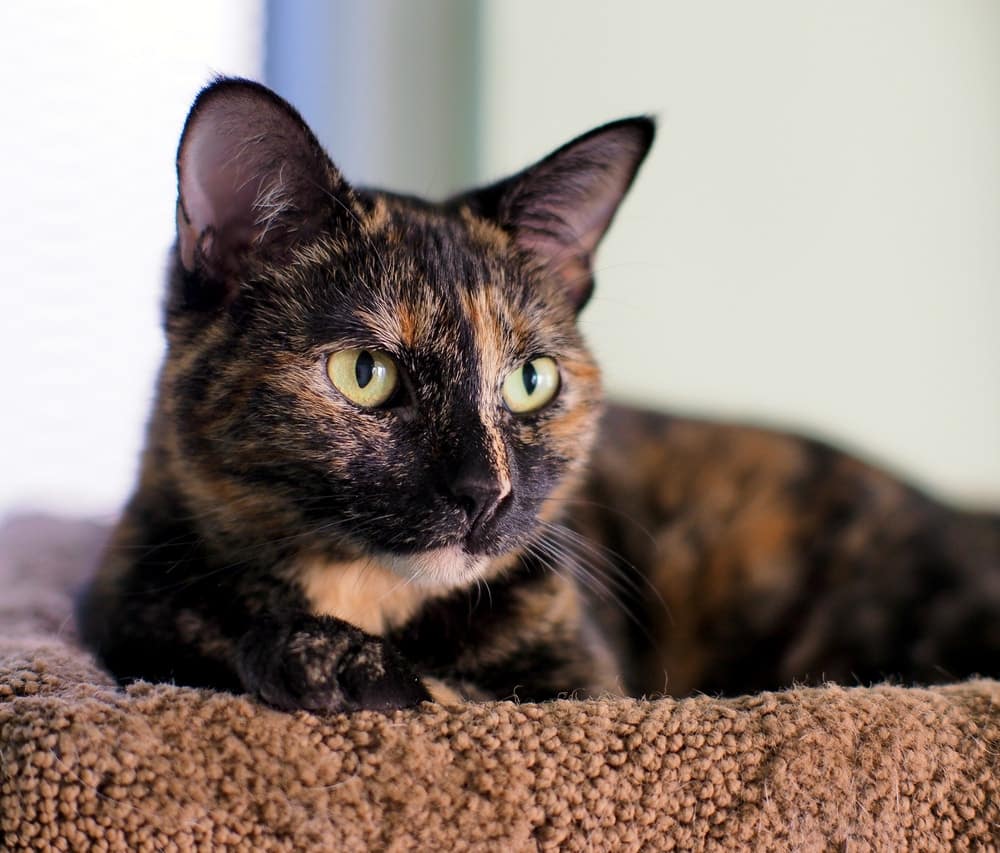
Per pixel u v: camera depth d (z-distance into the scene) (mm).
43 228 663
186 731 344
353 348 401
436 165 695
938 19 645
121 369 685
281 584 412
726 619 559
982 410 670
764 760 357
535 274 451
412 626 427
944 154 655
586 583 510
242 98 397
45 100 652
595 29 660
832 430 677
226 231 415
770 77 655
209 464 406
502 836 350
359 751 350
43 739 334
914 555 536
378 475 395
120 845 334
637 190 667
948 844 360
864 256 667
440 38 686
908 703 371
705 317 678
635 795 354
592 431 464
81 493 695
